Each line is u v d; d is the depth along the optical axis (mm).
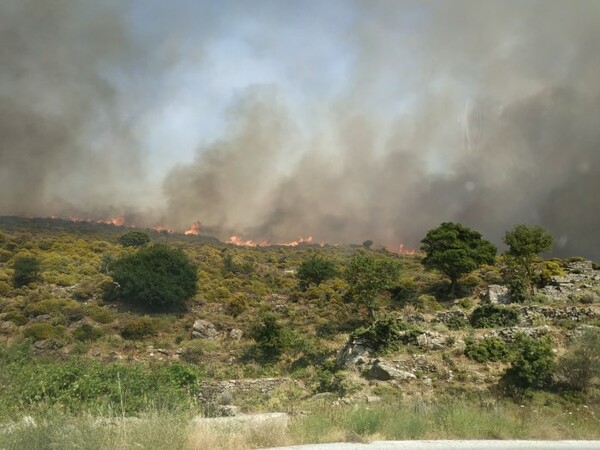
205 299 64000
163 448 6875
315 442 8133
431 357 28000
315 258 71438
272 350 41250
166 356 43125
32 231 123875
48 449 6691
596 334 23109
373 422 9195
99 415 8359
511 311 33969
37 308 52844
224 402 29141
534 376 21781
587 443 9141
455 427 9633
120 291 61312
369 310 46875
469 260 51062
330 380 29953
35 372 11266
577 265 54000
